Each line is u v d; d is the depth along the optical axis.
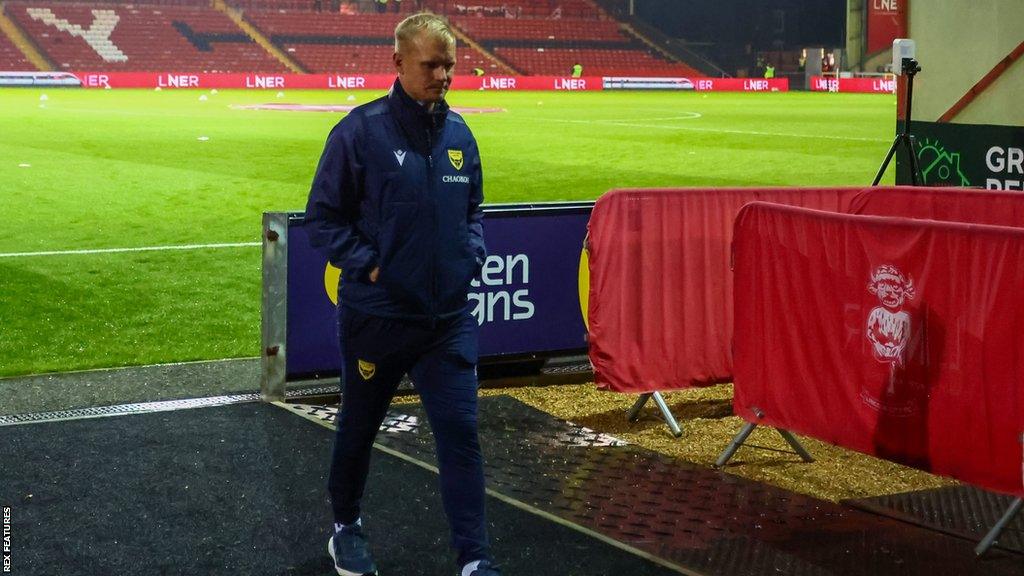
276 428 5.09
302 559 3.70
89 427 5.05
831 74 54.03
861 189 5.76
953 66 8.89
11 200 13.03
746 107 36.75
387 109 3.22
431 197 3.23
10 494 4.19
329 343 5.68
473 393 3.39
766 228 4.74
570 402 5.90
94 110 29.41
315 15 55.03
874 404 4.33
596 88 50.94
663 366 5.57
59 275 8.91
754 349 4.89
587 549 3.80
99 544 3.76
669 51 60.47
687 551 3.83
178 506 4.12
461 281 3.33
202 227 11.43
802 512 4.29
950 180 9.05
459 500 3.34
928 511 4.35
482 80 49.47
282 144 20.52
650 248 5.47
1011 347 3.78
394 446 4.90
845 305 4.41
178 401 5.53
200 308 7.95
